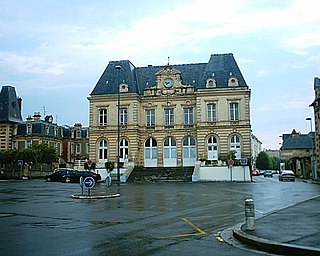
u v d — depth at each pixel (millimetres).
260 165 117062
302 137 93688
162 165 53531
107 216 14875
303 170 66688
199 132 51375
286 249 8414
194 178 44969
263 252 8641
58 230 11578
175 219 14008
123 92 53781
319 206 16812
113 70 56844
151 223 13023
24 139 72875
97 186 36438
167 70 54719
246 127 50125
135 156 52562
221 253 8469
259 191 28562
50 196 24375
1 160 62750
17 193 26969
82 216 14867
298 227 11016
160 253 8430
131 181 46531
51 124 78750
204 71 53781
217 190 29688
